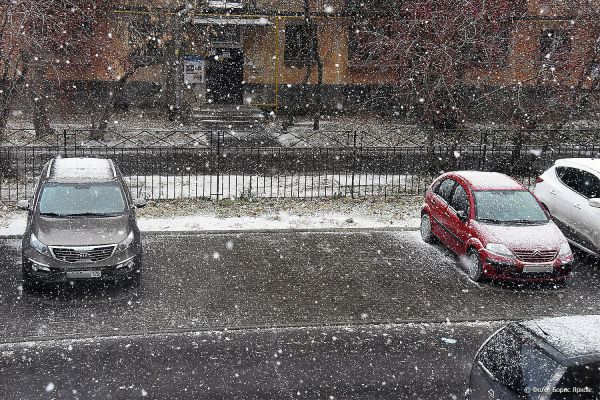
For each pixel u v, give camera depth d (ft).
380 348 26.99
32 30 61.62
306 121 94.99
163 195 50.42
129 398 22.21
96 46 90.27
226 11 95.71
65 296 31.19
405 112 100.48
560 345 19.02
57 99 90.79
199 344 26.78
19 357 24.93
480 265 34.76
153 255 37.70
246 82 102.17
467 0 64.59
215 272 35.27
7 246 38.17
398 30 71.77
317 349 26.71
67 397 22.12
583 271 37.99
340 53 101.76
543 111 69.10
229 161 63.93
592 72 70.28
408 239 42.78
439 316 30.58
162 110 96.94
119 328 27.94
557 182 42.80
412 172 58.90
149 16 86.94
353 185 54.39
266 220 45.55
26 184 49.62
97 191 34.94
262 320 29.40
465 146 72.90
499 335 20.68
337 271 36.11
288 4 99.81
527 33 89.35
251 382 23.63
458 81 63.72
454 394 23.21
